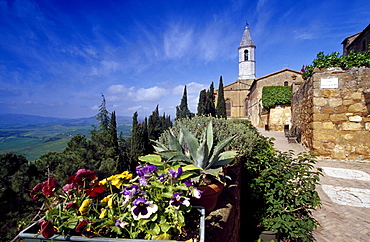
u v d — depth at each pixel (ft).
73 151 26.89
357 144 28.12
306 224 11.24
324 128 29.58
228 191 9.10
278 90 62.13
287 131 49.52
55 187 4.92
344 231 13.71
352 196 18.43
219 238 5.63
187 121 13.85
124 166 38.24
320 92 29.71
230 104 143.43
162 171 6.30
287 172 12.34
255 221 12.41
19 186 17.60
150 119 68.39
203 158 7.29
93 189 5.09
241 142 13.75
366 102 27.73
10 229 15.89
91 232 4.36
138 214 4.42
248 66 143.33
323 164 27.43
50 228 3.87
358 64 27.99
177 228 4.80
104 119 70.44
